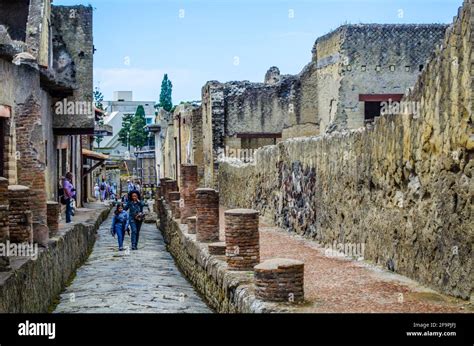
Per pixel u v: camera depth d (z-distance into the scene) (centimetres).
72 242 1927
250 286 1123
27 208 1305
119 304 1437
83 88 2512
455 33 991
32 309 1220
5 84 1599
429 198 1096
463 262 986
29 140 1736
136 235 2534
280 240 1773
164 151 5712
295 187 1939
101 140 8488
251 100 3275
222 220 2405
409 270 1175
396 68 2661
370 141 1349
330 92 2783
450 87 1009
